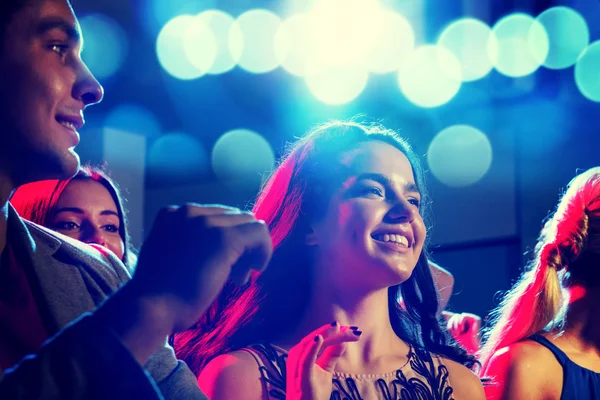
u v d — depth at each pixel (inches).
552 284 97.3
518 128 220.1
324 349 58.1
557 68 215.3
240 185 246.1
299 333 71.7
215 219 39.1
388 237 69.5
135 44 217.6
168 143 239.0
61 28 46.5
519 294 99.3
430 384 72.3
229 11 222.5
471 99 225.5
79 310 48.4
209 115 235.3
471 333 112.3
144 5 212.7
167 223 39.3
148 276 38.4
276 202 75.4
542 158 216.8
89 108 217.3
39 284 47.4
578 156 211.5
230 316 73.9
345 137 74.9
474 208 225.0
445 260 228.5
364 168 71.4
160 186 255.6
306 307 73.0
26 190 106.0
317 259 72.6
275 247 74.1
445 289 105.4
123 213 111.7
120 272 55.9
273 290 74.0
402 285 79.6
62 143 46.1
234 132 240.7
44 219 105.3
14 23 45.2
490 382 87.4
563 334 95.7
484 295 222.7
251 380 66.5
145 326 37.8
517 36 218.7
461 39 223.5
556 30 214.8
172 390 49.0
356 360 70.7
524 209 217.8
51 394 36.1
